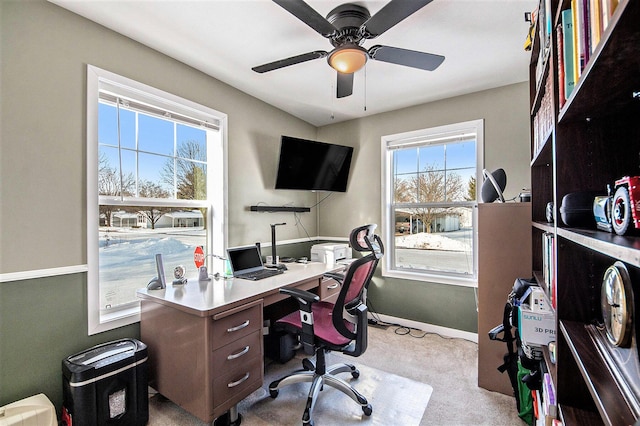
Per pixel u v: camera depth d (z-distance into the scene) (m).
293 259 3.10
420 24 1.82
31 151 1.56
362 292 1.89
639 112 0.92
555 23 1.04
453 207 3.02
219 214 2.59
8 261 1.48
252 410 1.82
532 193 1.81
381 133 3.38
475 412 1.79
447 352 2.56
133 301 2.05
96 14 1.74
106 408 1.54
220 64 2.32
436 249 3.12
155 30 1.89
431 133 3.04
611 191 0.86
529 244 1.91
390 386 2.06
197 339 1.59
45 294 1.60
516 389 1.76
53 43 1.64
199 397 1.58
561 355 0.99
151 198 2.18
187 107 2.32
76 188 1.72
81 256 1.74
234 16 1.76
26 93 1.54
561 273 1.00
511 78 2.54
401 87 2.71
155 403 1.89
